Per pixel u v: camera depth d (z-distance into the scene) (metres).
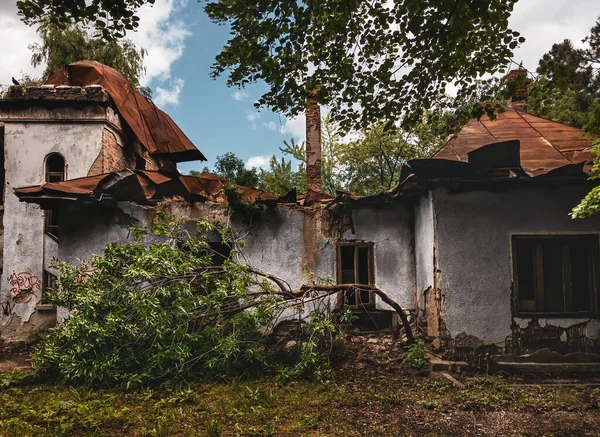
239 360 7.79
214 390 6.91
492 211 8.77
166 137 14.36
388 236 10.15
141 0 5.22
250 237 10.02
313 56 6.48
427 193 9.10
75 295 7.53
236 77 6.53
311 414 6.12
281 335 9.59
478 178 8.38
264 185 20.33
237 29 6.04
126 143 13.68
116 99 12.98
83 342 7.11
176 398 6.54
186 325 7.58
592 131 6.84
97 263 7.82
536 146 9.66
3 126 12.74
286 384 7.36
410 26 5.81
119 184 9.54
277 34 6.09
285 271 9.97
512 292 8.60
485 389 7.25
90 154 12.13
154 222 9.57
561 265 8.80
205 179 10.16
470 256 8.67
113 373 7.06
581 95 16.69
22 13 5.15
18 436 5.14
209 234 9.87
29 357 9.38
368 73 6.58
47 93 12.10
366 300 10.02
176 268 7.91
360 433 5.61
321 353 8.33
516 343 8.47
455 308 8.54
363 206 10.16
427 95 6.62
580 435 5.61
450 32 5.83
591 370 8.10
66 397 6.50
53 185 9.17
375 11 6.00
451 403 6.68
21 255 11.74
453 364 8.09
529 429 5.79
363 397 6.85
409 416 6.20
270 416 6.03
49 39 19.83
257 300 9.12
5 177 12.04
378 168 23.38
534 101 6.26
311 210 10.20
